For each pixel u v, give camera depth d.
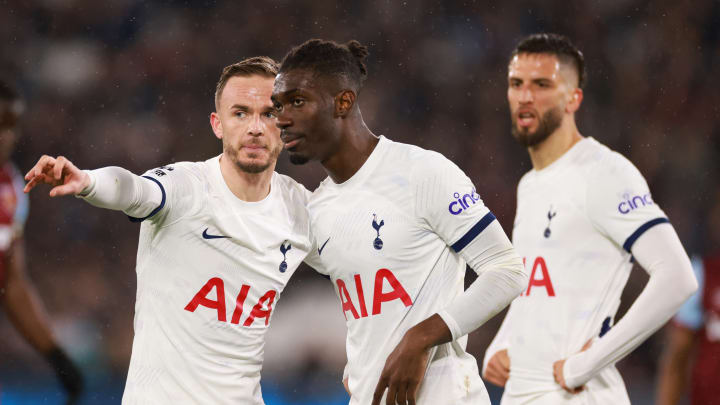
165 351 12.33
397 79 46.31
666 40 46.91
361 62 11.99
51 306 38.94
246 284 12.62
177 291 12.34
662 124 45.28
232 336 12.56
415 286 11.68
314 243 13.27
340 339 35.16
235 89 12.45
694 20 46.94
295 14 47.59
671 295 13.58
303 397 32.81
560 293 14.41
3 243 17.84
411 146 11.97
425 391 11.72
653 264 13.74
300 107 11.37
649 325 13.62
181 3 47.59
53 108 45.12
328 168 12.00
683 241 41.28
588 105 45.81
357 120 11.87
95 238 40.53
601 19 47.25
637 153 44.84
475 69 46.53
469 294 11.25
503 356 15.28
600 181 14.22
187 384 12.32
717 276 19.17
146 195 11.57
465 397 11.84
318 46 11.53
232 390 12.60
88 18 46.97
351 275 11.91
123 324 38.91
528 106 15.13
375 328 11.78
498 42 47.06
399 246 11.61
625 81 46.19
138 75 46.09
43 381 32.44
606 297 14.34
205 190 12.48
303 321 35.75
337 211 11.98
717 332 19.05
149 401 12.30
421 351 10.98
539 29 47.44
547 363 14.43
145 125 45.31
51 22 46.78
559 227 14.54
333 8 47.56
